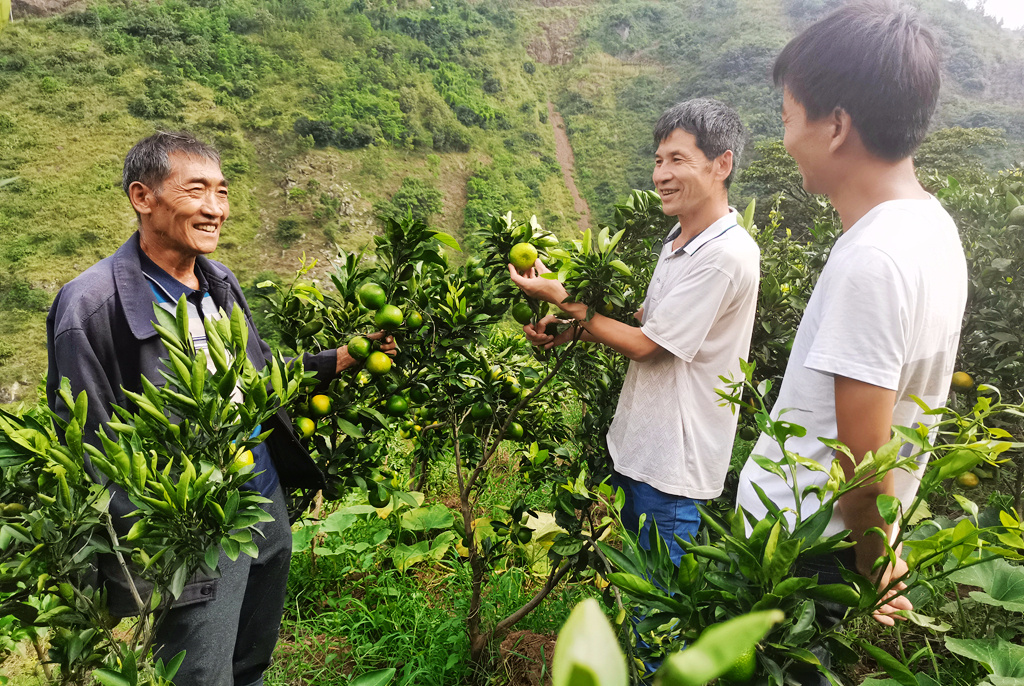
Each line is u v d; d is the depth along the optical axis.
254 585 2.01
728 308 1.97
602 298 2.02
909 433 0.89
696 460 2.02
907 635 2.45
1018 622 2.27
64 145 49.69
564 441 2.68
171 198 1.76
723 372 2.04
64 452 1.17
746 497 1.30
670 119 2.04
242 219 49.75
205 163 1.80
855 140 1.15
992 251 2.71
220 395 1.18
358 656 2.47
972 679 2.06
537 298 2.03
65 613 1.25
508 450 4.17
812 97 1.16
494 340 2.86
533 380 2.25
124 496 1.56
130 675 1.10
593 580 2.61
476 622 2.38
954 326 1.15
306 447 2.12
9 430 1.22
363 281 2.21
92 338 1.61
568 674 0.23
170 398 1.13
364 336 2.04
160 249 1.84
